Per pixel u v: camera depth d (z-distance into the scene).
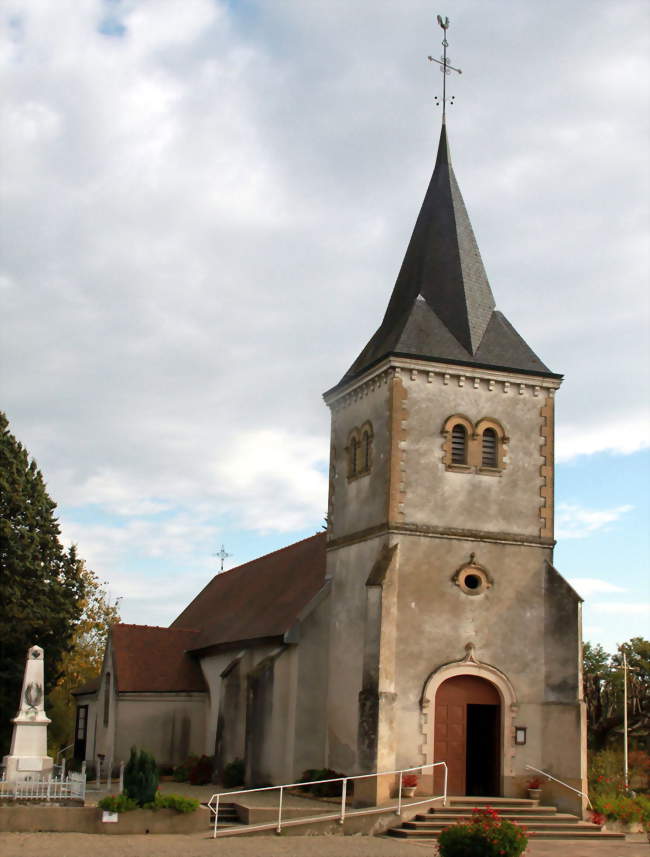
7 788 24.91
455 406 29.48
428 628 27.80
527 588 29.08
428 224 32.59
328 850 21.55
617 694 56.56
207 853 20.56
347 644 29.59
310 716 29.95
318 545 36.62
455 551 28.59
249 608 37.28
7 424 40.94
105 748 36.91
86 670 56.94
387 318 32.59
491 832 19.53
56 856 19.72
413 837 24.09
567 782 27.34
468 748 28.59
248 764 29.81
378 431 29.58
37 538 40.03
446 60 34.41
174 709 36.44
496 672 28.08
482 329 30.78
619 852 22.95
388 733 26.38
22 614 38.56
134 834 23.22
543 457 30.11
